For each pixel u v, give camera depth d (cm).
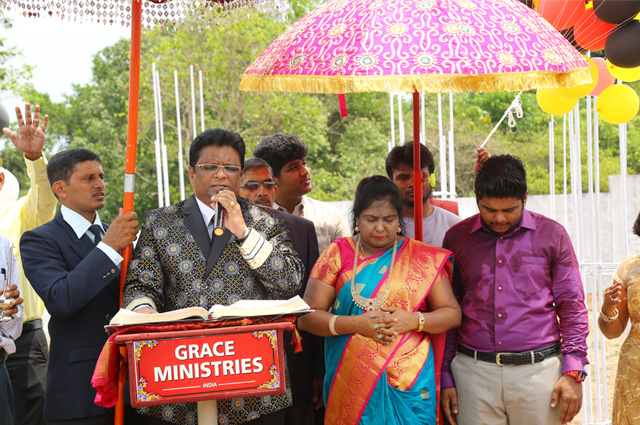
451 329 354
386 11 290
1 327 350
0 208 459
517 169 334
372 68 273
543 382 332
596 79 424
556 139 1605
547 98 451
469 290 349
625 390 366
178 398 247
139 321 248
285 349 376
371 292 328
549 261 343
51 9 317
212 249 301
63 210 349
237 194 319
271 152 446
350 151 1853
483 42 279
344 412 327
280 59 303
